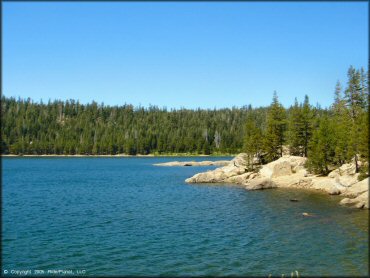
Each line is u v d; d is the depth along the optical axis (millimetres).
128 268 26000
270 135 91375
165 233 35750
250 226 37844
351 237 31797
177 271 25234
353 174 63750
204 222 40531
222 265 26172
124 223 40500
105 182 88938
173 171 125312
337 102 95562
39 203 55531
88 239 33688
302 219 40062
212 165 157875
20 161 192500
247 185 74062
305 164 77000
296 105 92688
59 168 141000
